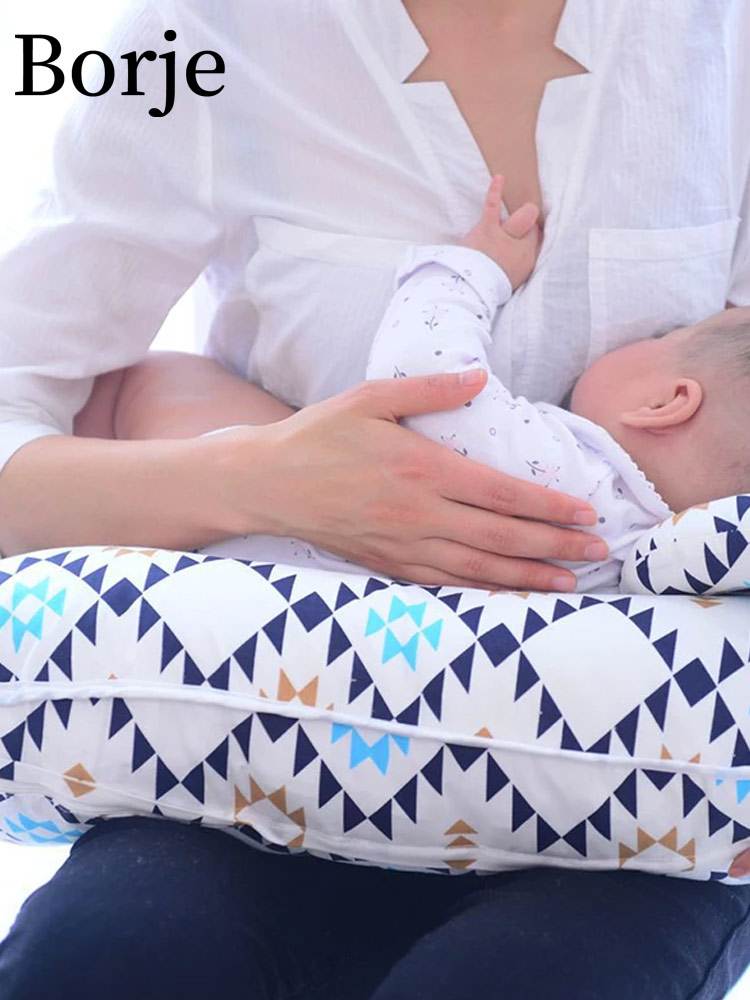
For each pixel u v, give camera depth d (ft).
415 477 3.22
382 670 2.93
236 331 4.25
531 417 3.33
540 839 2.94
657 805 2.87
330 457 3.27
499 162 3.78
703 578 3.05
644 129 3.70
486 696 2.90
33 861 5.59
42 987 2.68
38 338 3.97
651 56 3.68
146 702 3.00
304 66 3.78
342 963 3.20
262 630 2.99
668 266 3.75
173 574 3.14
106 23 5.74
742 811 2.87
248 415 4.02
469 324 3.49
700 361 3.42
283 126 3.83
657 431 3.42
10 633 3.12
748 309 3.57
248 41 3.80
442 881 3.42
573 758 2.87
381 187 3.81
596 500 3.30
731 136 3.84
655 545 3.13
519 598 3.07
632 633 2.96
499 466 3.30
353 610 3.01
